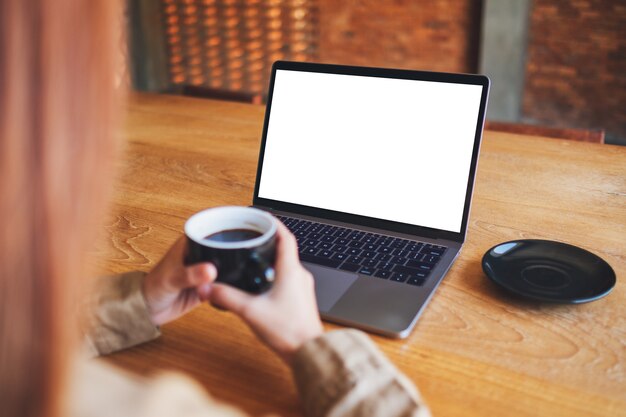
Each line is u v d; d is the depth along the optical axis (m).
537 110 3.99
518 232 1.02
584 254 0.87
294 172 1.07
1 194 0.26
